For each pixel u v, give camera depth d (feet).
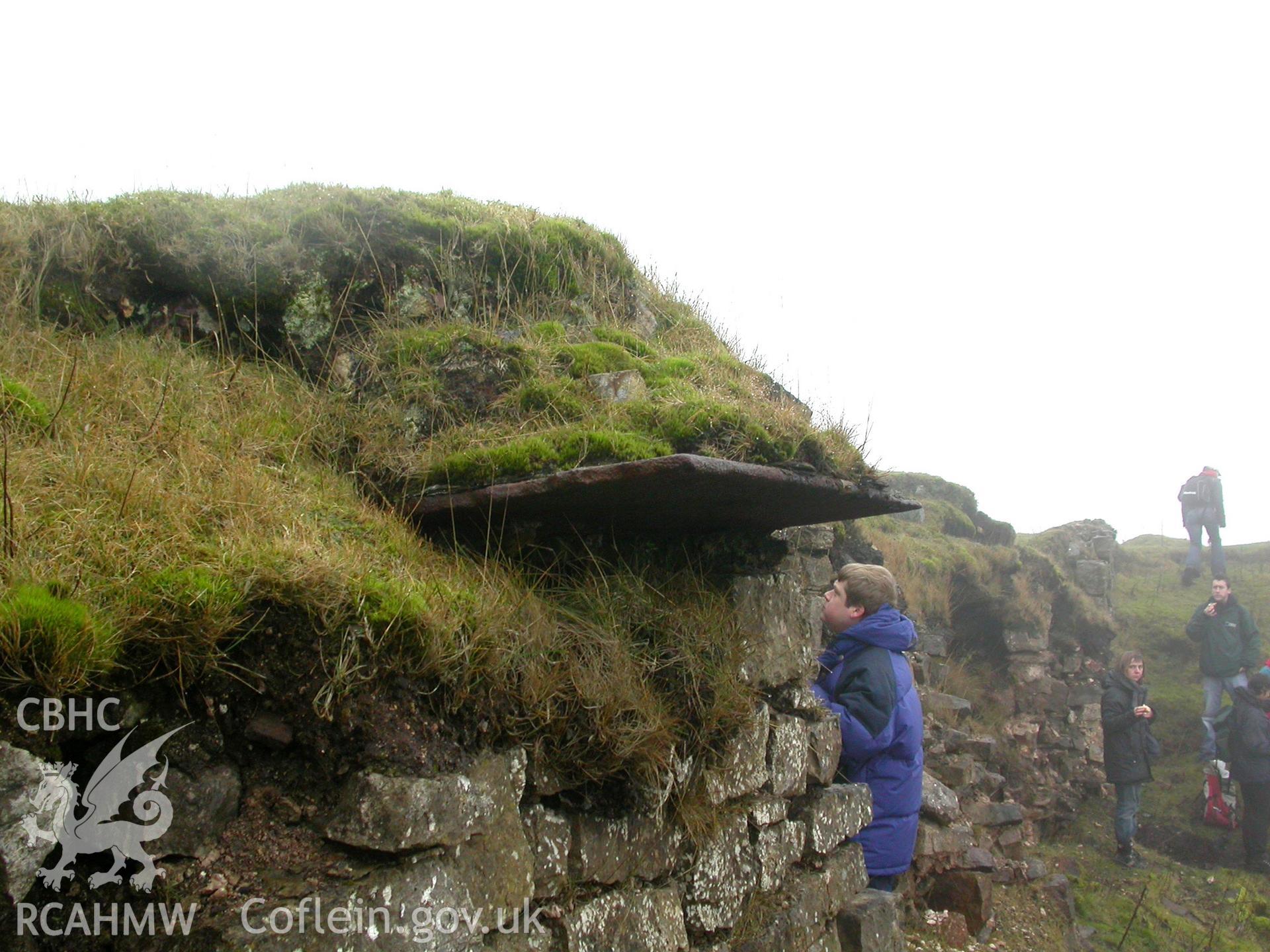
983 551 34.94
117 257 10.42
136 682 5.77
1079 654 35.63
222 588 6.15
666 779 8.72
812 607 13.21
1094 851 28.40
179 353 9.86
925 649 30.07
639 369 10.83
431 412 10.14
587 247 13.30
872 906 11.78
